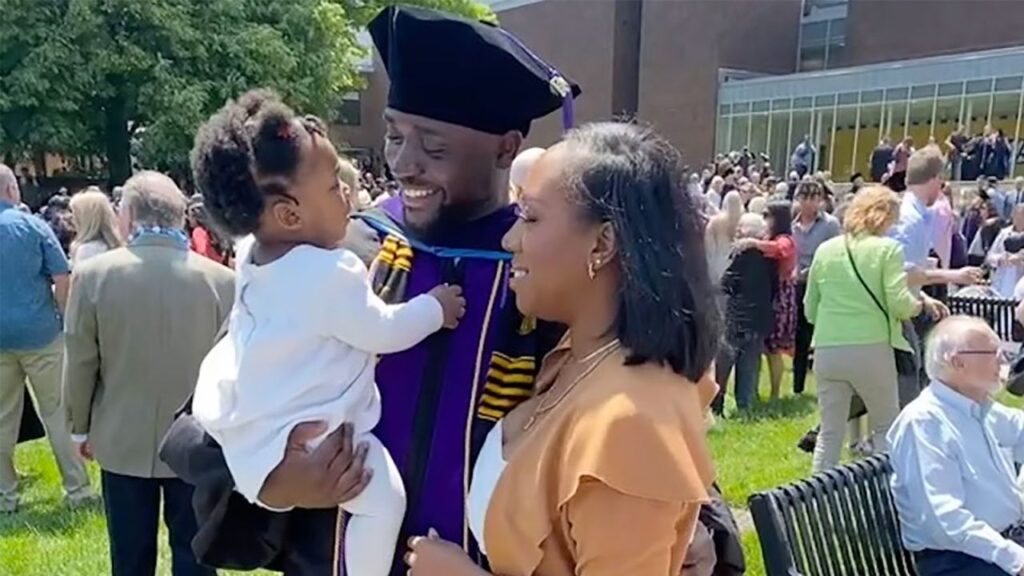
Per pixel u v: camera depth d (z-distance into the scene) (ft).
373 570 4.45
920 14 86.63
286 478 4.32
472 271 4.68
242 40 59.98
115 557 10.47
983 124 70.23
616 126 4.11
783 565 8.48
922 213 16.37
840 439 15.19
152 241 10.36
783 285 22.44
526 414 4.27
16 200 15.40
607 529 3.57
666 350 3.74
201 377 4.76
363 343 4.41
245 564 4.82
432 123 4.64
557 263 3.92
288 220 4.43
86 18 55.93
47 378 15.35
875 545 9.84
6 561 13.10
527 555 3.89
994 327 21.21
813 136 84.02
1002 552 9.24
